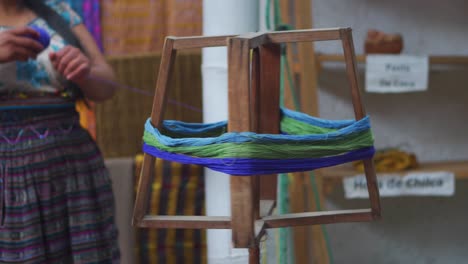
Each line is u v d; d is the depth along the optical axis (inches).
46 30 64.9
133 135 87.9
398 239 94.0
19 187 60.4
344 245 94.1
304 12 70.4
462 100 92.1
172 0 87.0
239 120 31.6
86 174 63.9
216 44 34.2
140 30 87.6
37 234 60.6
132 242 83.5
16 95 61.2
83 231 62.7
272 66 41.0
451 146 92.5
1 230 60.3
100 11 87.0
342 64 87.7
